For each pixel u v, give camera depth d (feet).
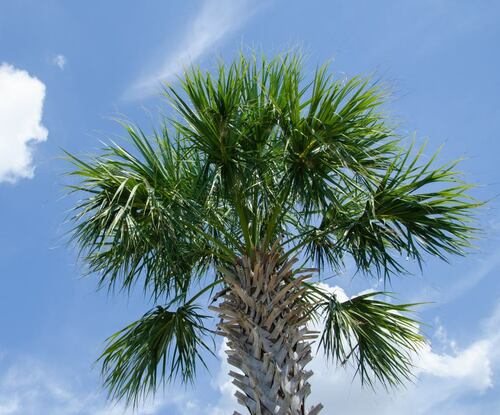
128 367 21.62
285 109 18.74
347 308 21.84
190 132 18.75
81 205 19.74
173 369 21.98
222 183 18.84
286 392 17.44
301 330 18.72
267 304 18.57
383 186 19.79
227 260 20.52
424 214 19.89
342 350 21.33
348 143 18.94
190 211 19.54
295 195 18.89
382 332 22.00
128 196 19.76
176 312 21.48
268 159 18.86
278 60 19.90
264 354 17.74
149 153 20.21
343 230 22.17
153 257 20.68
